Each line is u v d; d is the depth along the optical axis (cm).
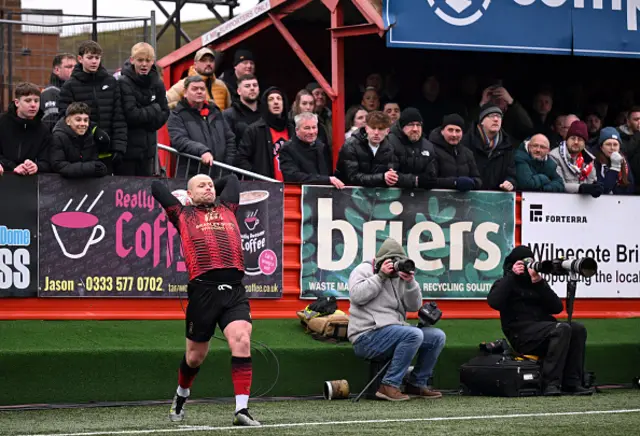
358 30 4275
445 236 4075
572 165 4316
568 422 2772
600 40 4441
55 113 4091
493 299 3706
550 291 3712
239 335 2722
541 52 4344
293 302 3906
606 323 4241
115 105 3769
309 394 3600
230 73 4909
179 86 4522
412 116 4016
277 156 4122
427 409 3162
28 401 3288
